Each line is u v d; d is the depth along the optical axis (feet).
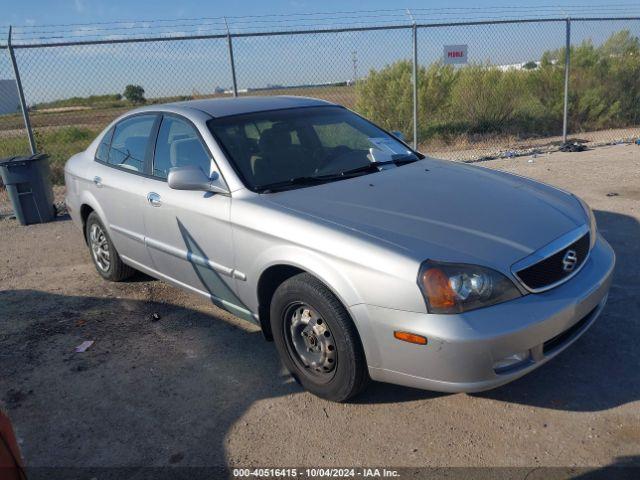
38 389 11.98
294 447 9.75
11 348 13.83
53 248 21.89
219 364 12.55
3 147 34.91
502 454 9.21
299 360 11.18
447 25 32.45
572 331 10.23
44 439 10.39
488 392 10.85
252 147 12.84
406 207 10.72
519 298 9.26
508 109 48.21
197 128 13.17
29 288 17.78
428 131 45.32
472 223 10.14
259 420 10.53
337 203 11.02
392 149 14.34
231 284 12.17
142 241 14.70
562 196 12.32
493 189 11.89
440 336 8.79
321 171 12.74
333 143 13.91
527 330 8.98
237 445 9.91
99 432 10.50
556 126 48.75
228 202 11.84
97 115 31.19
